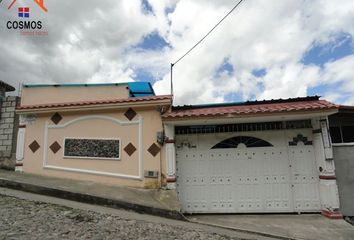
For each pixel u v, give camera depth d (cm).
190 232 565
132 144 815
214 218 738
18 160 878
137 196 730
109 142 830
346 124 924
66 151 855
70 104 848
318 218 731
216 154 816
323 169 757
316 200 777
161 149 798
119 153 817
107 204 677
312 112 725
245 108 800
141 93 1058
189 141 825
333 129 926
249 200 789
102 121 846
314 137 791
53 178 827
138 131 817
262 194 789
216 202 792
